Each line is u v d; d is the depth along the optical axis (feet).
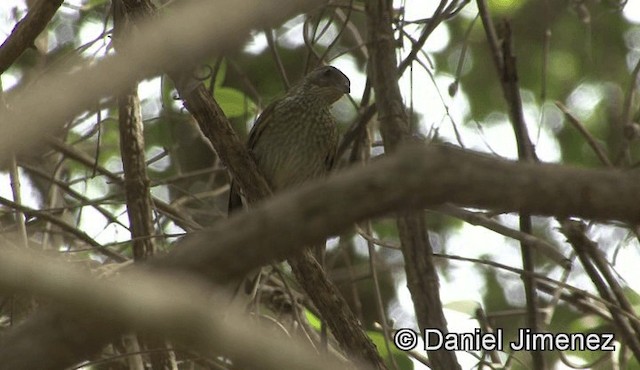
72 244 37.24
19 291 9.49
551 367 36.35
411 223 27.35
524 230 27.76
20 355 10.66
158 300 9.67
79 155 35.68
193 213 40.19
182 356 31.27
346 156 42.27
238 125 44.50
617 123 47.85
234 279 10.93
